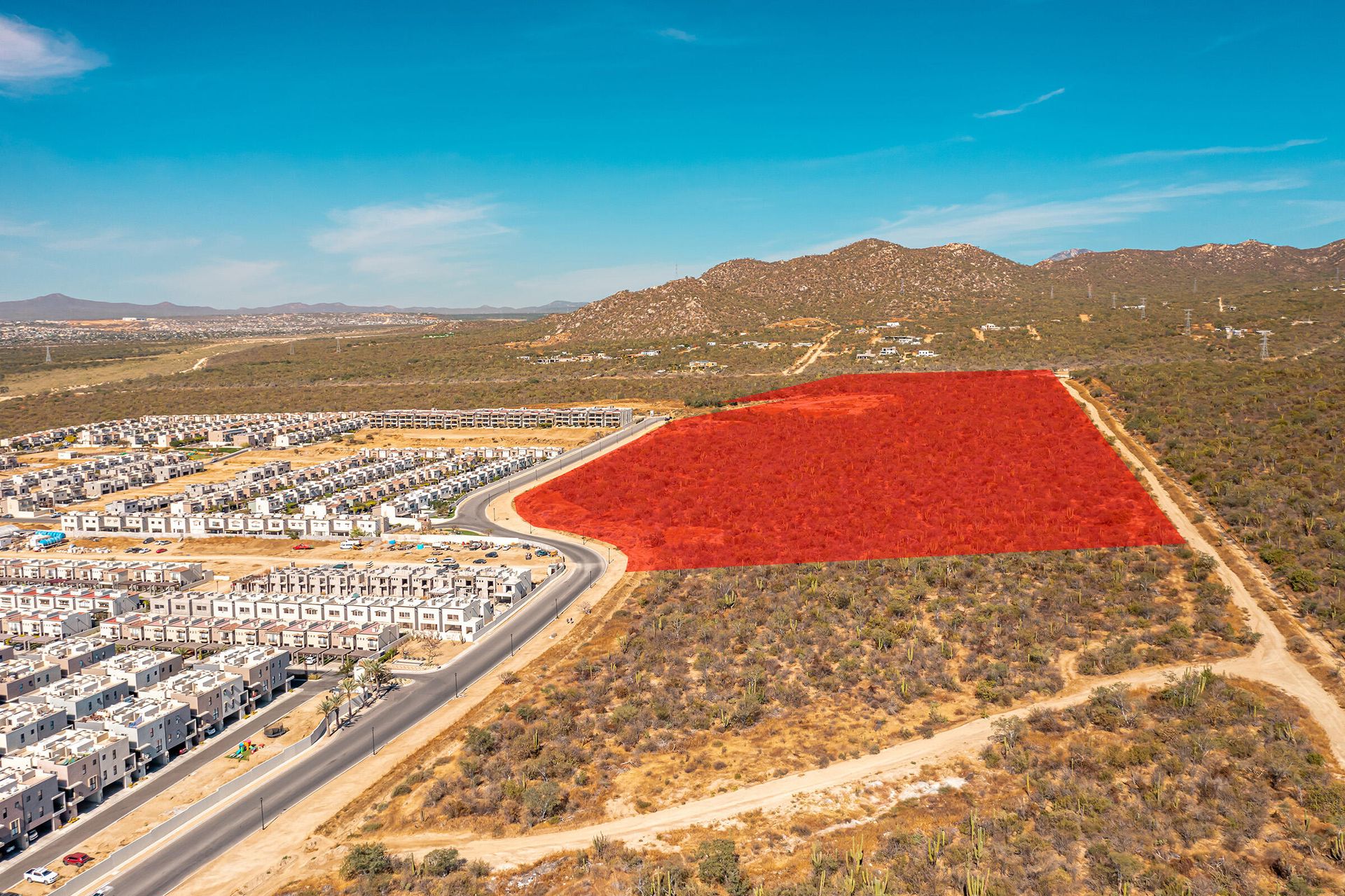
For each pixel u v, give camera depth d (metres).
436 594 175.25
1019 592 154.75
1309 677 124.88
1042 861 90.06
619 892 89.44
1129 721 116.69
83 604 185.38
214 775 117.69
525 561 197.75
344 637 161.75
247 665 138.25
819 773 111.69
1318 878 84.81
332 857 98.81
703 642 149.00
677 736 122.06
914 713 124.62
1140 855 90.12
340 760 120.56
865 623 149.75
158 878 95.75
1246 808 96.62
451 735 125.25
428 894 90.69
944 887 86.50
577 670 142.75
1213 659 131.75
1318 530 159.38
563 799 108.38
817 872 90.44
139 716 121.94
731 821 102.56
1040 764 109.81
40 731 123.00
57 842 102.81
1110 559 161.38
